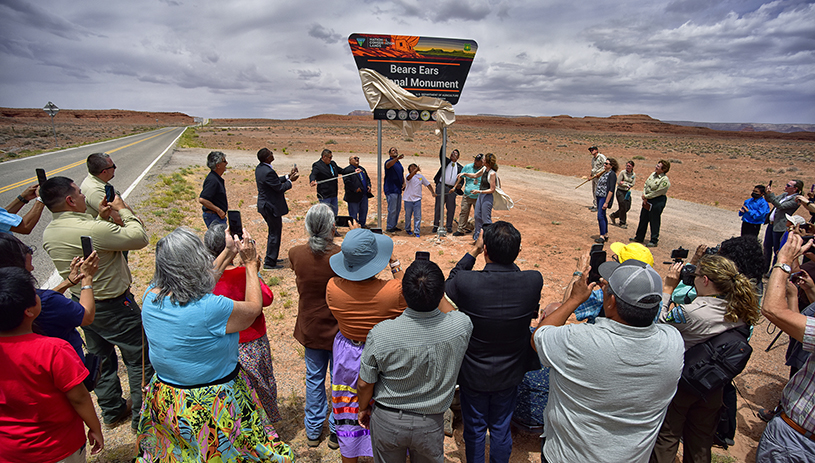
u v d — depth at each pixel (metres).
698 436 2.96
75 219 3.33
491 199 8.77
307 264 3.21
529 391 3.73
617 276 2.11
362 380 2.50
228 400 2.47
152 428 2.63
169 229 9.48
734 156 39.75
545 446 2.47
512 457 3.57
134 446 3.51
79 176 16.44
